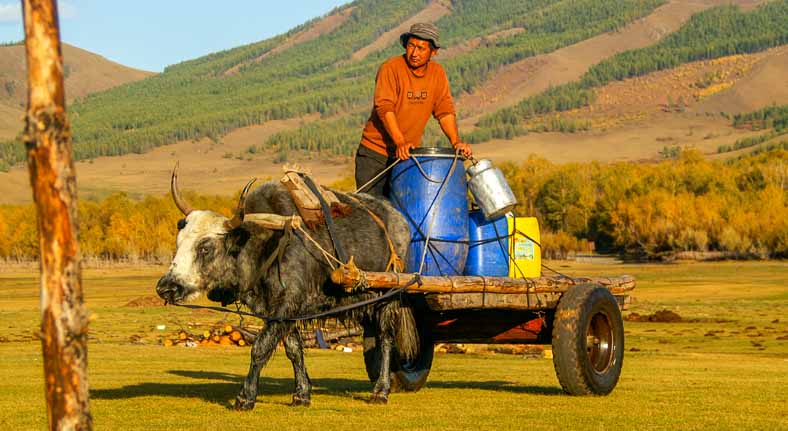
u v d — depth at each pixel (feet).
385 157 39.81
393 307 36.22
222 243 31.65
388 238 35.96
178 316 153.48
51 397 14.98
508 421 31.42
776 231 522.47
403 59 39.47
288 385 45.98
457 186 38.40
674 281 347.15
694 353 91.76
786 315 183.21
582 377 37.42
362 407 34.71
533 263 40.55
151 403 35.50
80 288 15.05
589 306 37.47
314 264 33.09
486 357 78.48
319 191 34.04
